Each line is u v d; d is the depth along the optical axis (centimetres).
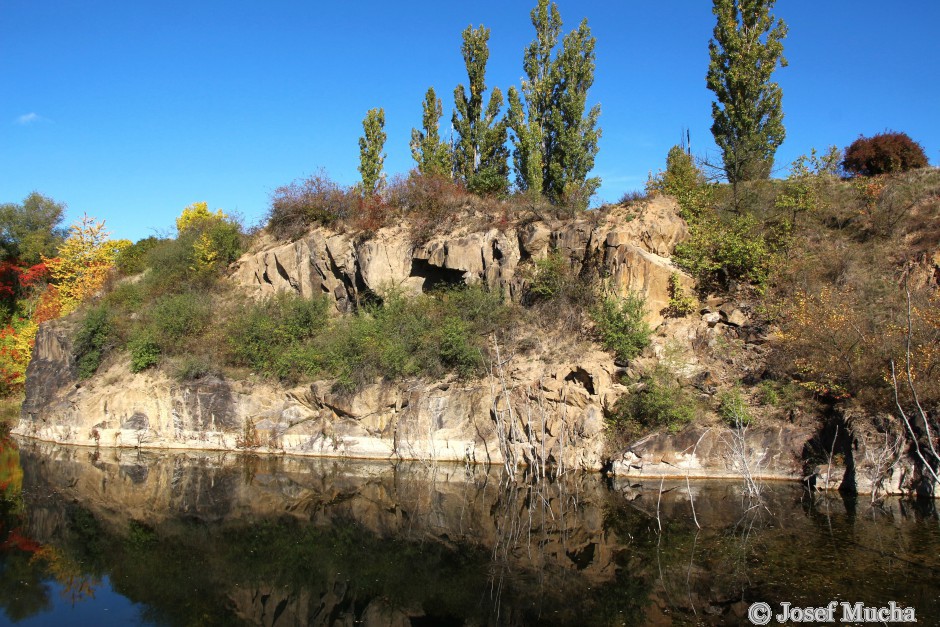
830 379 1858
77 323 2970
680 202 2545
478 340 2338
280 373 2467
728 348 2138
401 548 1416
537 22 3353
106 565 1335
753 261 2275
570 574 1238
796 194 2488
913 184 2475
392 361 2298
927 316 1822
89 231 4222
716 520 1499
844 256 2247
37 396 2900
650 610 1066
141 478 2055
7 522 1620
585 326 2272
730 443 1884
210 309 2823
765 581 1145
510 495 1798
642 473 1927
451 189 2864
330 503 1766
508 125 3319
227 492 1888
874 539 1330
